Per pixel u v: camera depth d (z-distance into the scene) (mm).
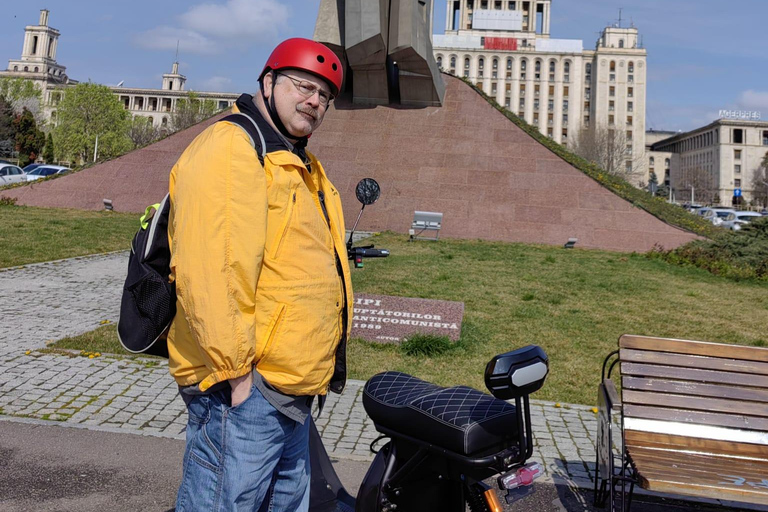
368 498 2709
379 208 19547
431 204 19438
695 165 121312
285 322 2059
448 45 108250
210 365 1948
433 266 12359
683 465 3301
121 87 117188
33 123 64938
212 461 2082
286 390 2074
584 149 76438
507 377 2223
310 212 2182
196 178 1979
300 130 2338
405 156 20625
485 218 18922
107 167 21891
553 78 108375
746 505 3969
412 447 2645
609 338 7945
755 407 3668
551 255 15164
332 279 2193
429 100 21734
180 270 1939
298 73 2301
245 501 2098
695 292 11039
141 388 5617
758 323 8992
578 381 6395
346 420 5109
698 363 3758
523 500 3883
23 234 14531
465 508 2596
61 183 21562
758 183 91938
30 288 9648
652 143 151125
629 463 3506
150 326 2152
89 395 5363
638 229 18250
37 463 4035
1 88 72188
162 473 3998
